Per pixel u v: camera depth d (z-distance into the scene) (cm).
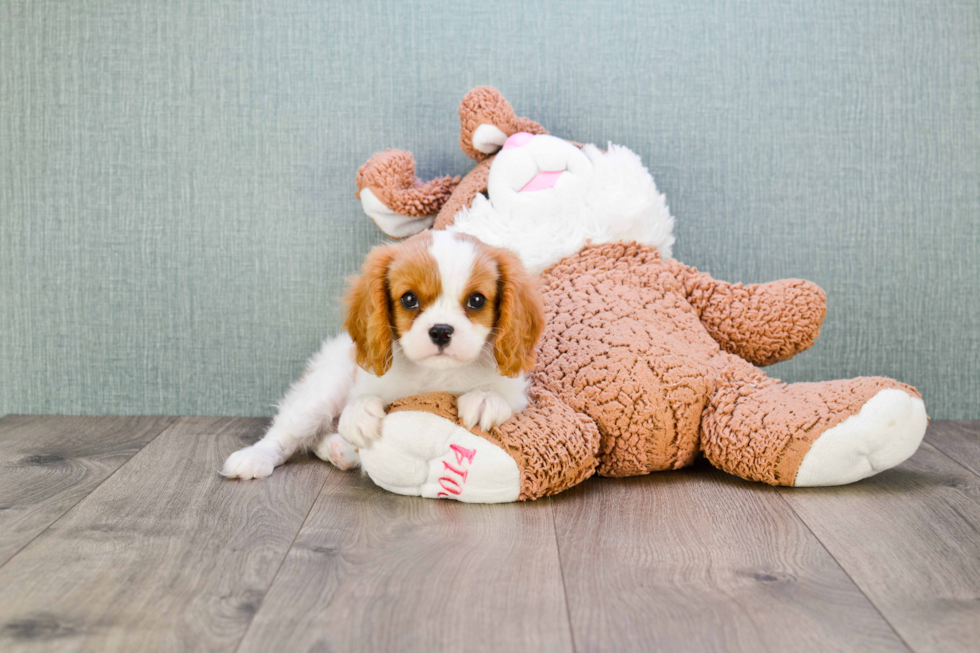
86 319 164
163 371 165
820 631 75
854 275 163
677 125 160
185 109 159
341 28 158
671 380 120
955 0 158
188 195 161
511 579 86
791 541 97
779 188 161
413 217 154
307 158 160
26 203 161
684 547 95
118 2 157
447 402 109
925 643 73
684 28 158
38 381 166
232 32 158
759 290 138
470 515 106
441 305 103
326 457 132
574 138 160
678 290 138
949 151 161
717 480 122
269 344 164
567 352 125
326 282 163
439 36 158
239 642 73
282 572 88
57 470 127
